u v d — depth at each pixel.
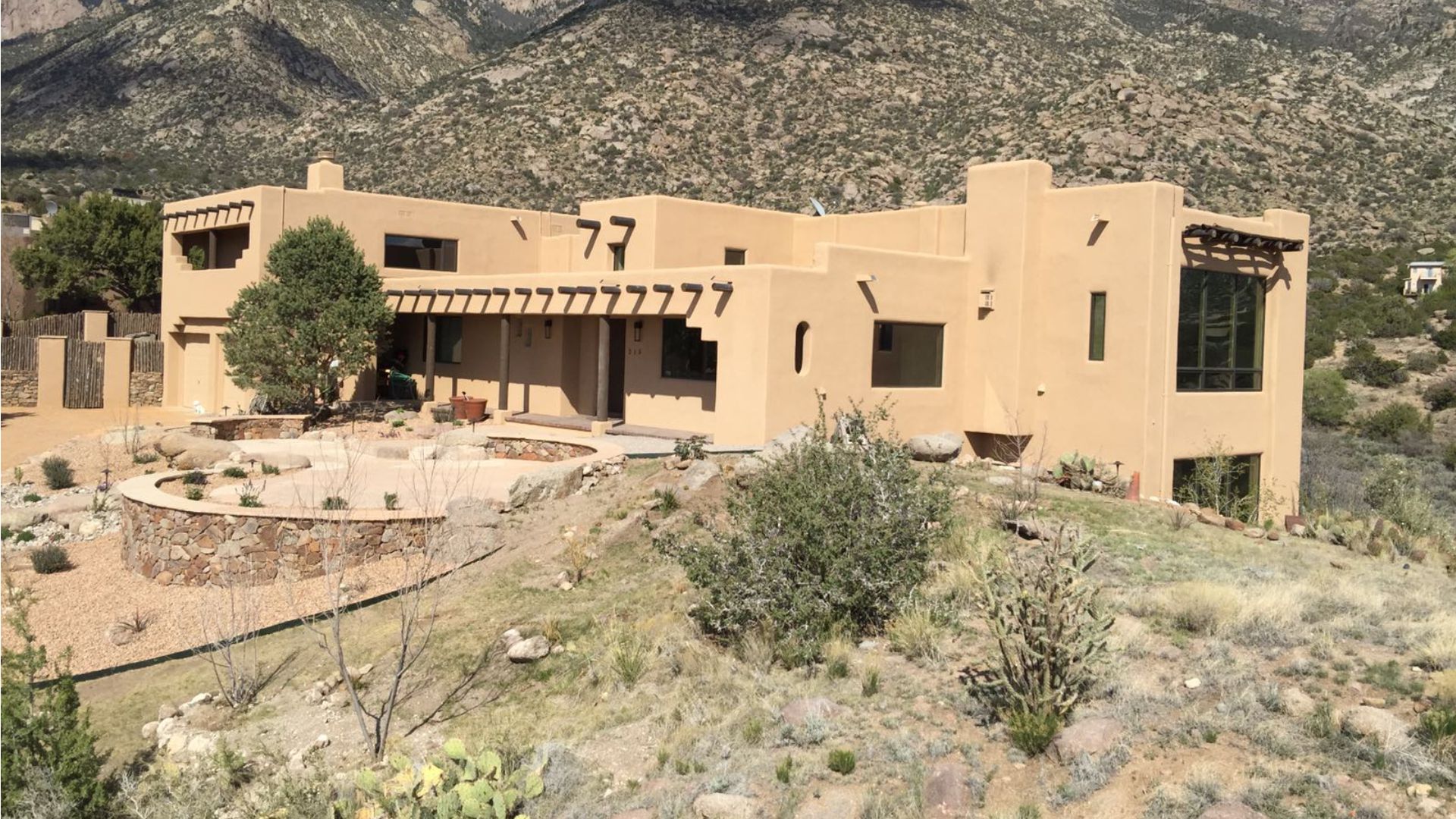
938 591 11.91
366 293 29.84
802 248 29.91
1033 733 8.29
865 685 9.83
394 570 16.20
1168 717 8.59
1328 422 44.75
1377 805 7.00
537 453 22.78
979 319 23.72
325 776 9.63
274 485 20.36
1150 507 17.64
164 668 13.88
